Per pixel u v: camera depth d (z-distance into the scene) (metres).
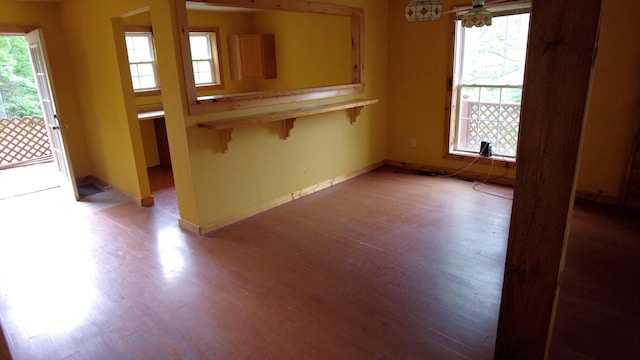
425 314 2.34
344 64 5.25
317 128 4.52
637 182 3.74
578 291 2.51
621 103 3.72
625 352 2.00
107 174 4.99
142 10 3.47
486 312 2.34
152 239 3.52
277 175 4.18
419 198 4.30
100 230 3.77
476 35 4.63
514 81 4.48
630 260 2.87
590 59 1.16
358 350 2.07
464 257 3.00
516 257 1.48
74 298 2.64
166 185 5.16
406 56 5.13
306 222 3.76
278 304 2.49
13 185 5.32
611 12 3.62
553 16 1.18
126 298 2.62
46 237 3.63
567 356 1.98
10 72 9.55
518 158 1.36
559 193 1.31
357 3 4.61
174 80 3.25
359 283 2.69
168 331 2.27
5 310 2.54
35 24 4.66
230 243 3.38
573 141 1.24
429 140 5.21
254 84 6.89
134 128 4.24
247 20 6.65
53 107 4.45
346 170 5.05
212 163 3.57
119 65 4.04
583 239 3.20
